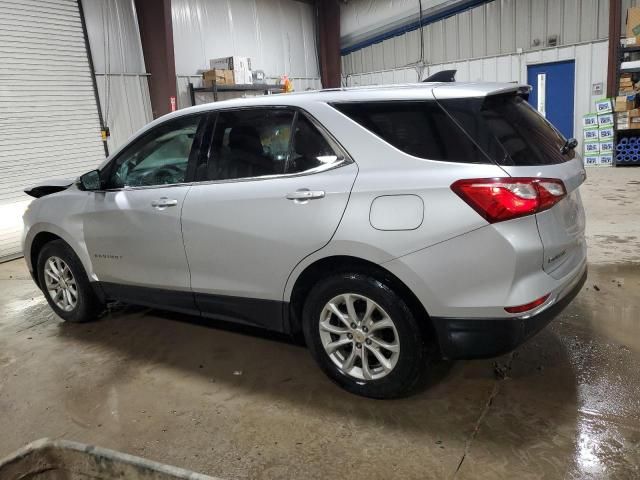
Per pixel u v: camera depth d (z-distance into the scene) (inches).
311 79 571.5
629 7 385.1
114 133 367.9
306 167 107.5
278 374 122.2
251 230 112.0
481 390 108.8
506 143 93.3
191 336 147.2
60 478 92.6
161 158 132.5
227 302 121.6
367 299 101.3
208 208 118.3
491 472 84.6
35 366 135.0
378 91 104.8
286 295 111.7
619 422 94.7
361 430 98.2
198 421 105.1
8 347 148.5
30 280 220.7
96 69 352.5
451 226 90.7
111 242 139.9
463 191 90.0
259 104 116.6
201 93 442.9
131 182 138.8
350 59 574.9
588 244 200.8
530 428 95.0
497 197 87.9
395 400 107.3
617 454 86.4
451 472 85.3
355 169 101.1
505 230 88.4
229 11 468.4
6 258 258.7
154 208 128.2
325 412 105.0
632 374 110.5
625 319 136.4
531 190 89.3
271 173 112.2
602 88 413.4
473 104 95.2
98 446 95.3
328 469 88.0
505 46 455.5
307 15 557.6
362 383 106.3
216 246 118.5
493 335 91.7
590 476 81.9
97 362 134.7
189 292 128.0
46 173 320.2
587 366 115.0
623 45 376.2
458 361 121.0
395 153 98.3
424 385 112.0
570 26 417.7
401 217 94.3
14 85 300.0
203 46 447.5
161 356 135.8
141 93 387.2
